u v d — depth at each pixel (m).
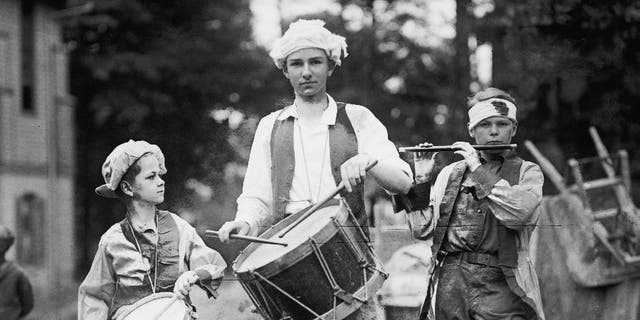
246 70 31.00
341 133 5.21
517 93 10.79
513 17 10.49
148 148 5.52
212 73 30.42
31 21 27.56
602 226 7.25
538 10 10.22
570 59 10.30
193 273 5.23
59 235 27.16
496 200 5.08
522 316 5.16
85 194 29.94
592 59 10.22
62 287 25.64
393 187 5.04
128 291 5.41
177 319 5.15
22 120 26.47
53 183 26.86
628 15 9.91
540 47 10.46
